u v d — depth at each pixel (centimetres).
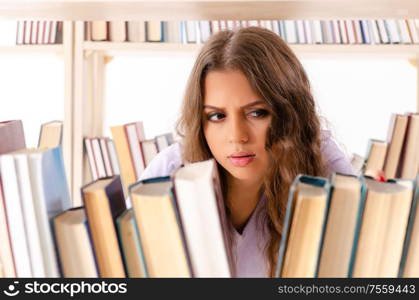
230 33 78
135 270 46
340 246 43
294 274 42
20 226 45
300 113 83
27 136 170
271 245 85
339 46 122
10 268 46
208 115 72
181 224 42
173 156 104
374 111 171
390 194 41
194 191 41
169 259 43
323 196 40
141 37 124
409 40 123
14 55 133
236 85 69
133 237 45
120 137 127
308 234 41
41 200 44
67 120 123
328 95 172
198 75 75
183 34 127
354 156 135
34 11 63
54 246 45
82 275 46
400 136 124
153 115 173
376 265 43
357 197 41
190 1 56
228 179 86
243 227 91
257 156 72
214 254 42
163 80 172
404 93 170
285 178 80
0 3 58
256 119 72
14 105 169
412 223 45
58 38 128
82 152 125
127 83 172
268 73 75
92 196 44
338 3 58
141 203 42
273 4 58
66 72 122
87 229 44
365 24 124
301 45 122
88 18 68
